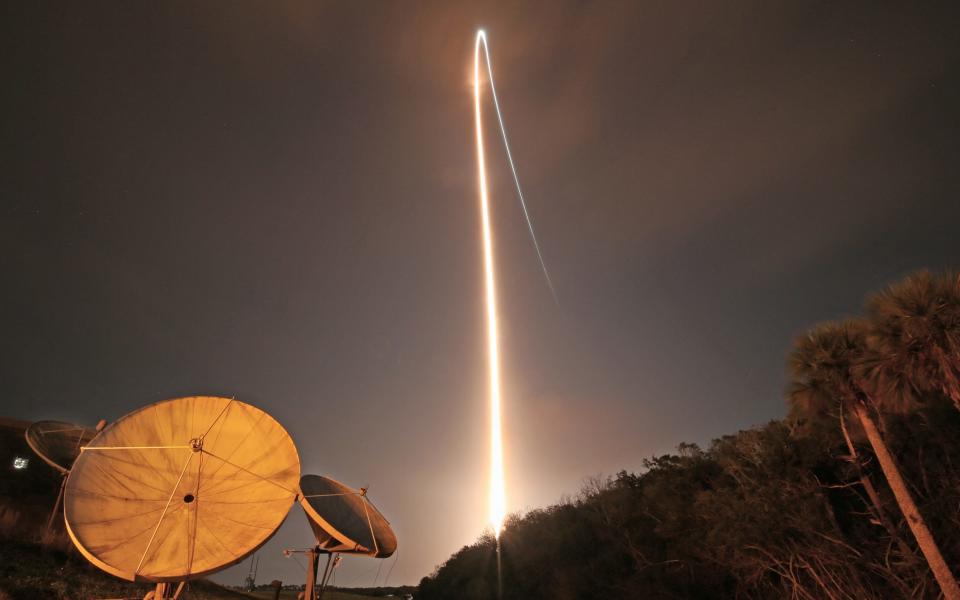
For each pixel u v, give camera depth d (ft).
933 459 70.95
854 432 73.56
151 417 43.60
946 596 51.98
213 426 44.68
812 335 66.03
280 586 72.18
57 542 82.07
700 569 95.91
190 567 35.58
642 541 113.91
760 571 82.89
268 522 39.75
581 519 160.45
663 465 142.00
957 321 51.60
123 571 34.06
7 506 96.43
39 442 85.51
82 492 37.19
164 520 38.27
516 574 169.07
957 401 52.95
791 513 75.56
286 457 44.57
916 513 55.67
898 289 56.39
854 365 59.82
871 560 69.72
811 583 79.71
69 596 64.75
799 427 82.74
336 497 60.23
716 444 119.44
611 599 111.86
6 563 68.44
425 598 224.33
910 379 56.18
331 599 166.81
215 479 42.01
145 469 40.81
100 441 40.63
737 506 80.38
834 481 84.99
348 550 55.47
